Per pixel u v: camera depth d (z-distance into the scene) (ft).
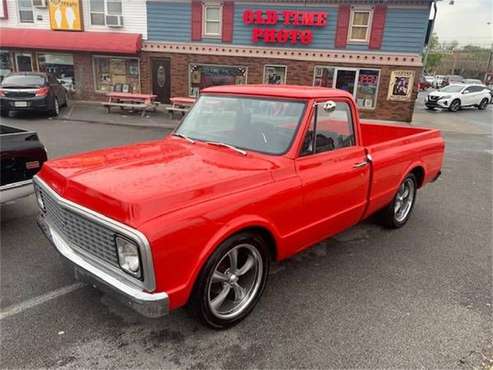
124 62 62.64
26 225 15.30
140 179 8.59
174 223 7.66
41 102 45.29
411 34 51.62
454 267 13.14
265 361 8.55
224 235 8.46
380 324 9.93
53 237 9.64
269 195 9.46
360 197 12.81
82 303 10.42
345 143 12.42
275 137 10.92
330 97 11.63
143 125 44.29
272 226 9.67
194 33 58.39
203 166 9.64
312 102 10.96
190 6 57.21
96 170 9.25
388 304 10.84
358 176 12.37
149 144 11.97
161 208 7.70
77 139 33.99
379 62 53.52
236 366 8.39
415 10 50.55
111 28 60.95
